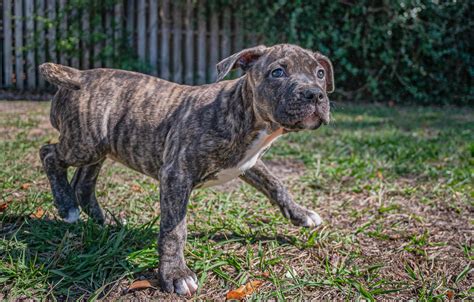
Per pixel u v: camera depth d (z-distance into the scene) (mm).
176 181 1107
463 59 4016
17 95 3721
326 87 1333
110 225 1346
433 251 1296
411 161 2127
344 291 1087
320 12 3918
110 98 1261
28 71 3877
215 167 1142
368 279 1141
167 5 3953
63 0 3879
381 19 3926
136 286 1072
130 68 3914
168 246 1083
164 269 1075
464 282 1149
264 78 1118
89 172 1414
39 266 1131
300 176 1927
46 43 3904
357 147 2375
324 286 1105
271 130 1134
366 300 1065
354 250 1289
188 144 1120
